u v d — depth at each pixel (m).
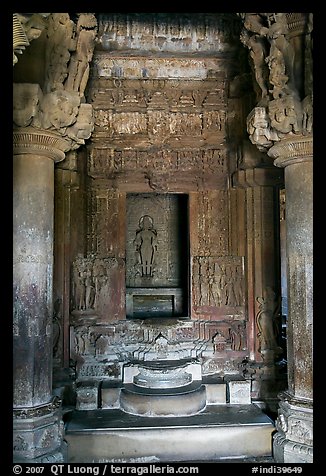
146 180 10.79
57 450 6.34
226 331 10.46
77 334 9.96
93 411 8.55
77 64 6.89
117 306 10.55
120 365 9.79
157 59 10.48
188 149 10.83
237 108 10.47
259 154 9.69
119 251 10.66
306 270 6.65
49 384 6.54
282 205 13.16
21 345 6.25
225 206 10.88
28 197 6.39
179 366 9.32
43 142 6.38
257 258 10.15
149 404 8.23
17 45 4.64
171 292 13.01
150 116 10.67
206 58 10.45
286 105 6.32
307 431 6.46
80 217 10.56
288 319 6.95
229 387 9.09
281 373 9.58
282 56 6.52
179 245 13.50
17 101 5.95
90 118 6.93
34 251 6.37
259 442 7.53
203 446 7.46
